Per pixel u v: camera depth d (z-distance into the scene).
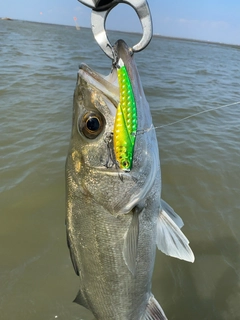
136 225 0.20
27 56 2.29
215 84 1.95
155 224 0.22
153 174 0.20
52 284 0.44
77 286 0.44
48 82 1.53
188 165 0.77
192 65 2.87
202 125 1.09
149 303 0.24
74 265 0.23
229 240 0.53
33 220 0.56
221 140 0.96
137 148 0.19
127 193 0.19
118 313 0.22
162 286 0.44
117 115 0.17
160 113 1.18
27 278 0.45
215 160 0.81
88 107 0.19
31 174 0.69
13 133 0.90
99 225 0.20
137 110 0.18
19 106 1.13
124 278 0.21
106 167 0.19
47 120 1.01
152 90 1.56
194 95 1.55
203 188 0.68
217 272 0.47
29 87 1.40
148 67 2.39
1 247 0.50
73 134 0.20
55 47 3.16
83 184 0.20
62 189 0.65
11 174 0.69
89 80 0.19
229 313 0.41
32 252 0.49
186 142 0.92
